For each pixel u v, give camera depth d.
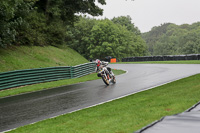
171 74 15.63
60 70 16.67
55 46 29.66
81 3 34.59
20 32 23.02
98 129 4.80
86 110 6.79
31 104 8.27
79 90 10.98
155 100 7.40
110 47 63.84
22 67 18.20
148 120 5.14
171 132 2.24
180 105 6.33
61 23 32.41
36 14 27.80
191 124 2.43
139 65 29.28
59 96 9.62
